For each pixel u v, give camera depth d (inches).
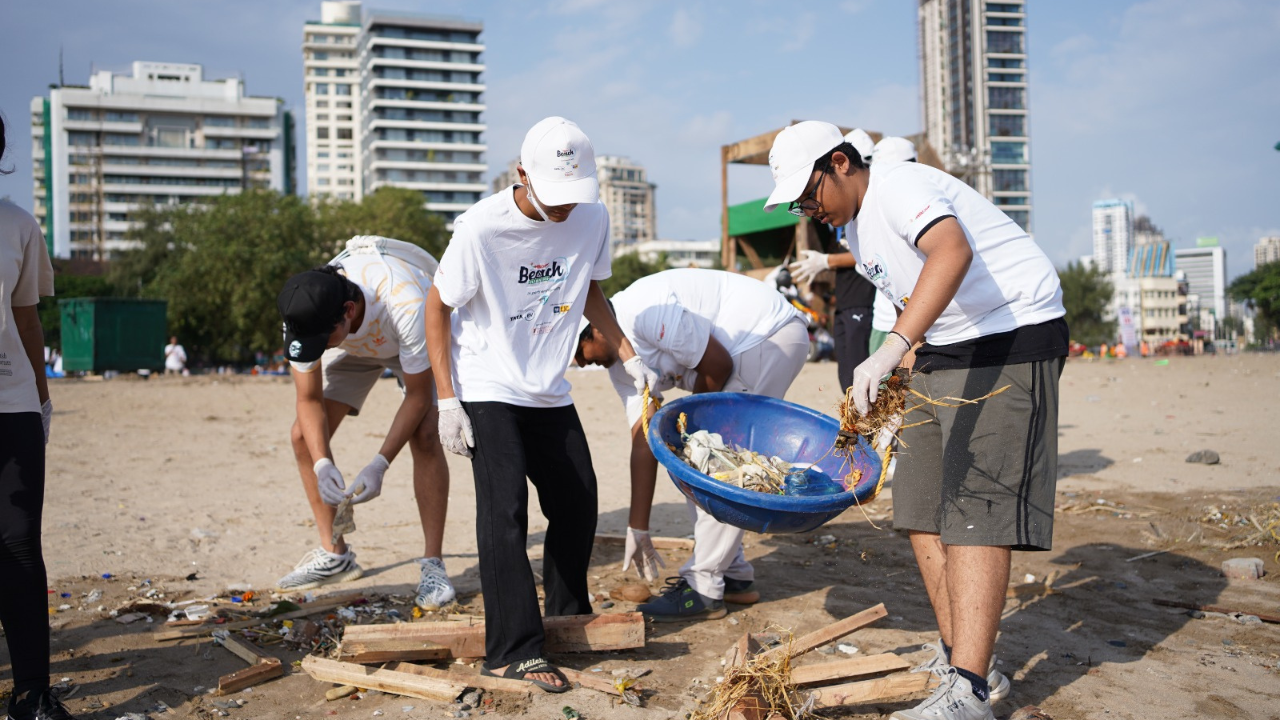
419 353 148.5
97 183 5285.4
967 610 107.4
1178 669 128.0
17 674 109.1
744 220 817.5
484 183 5949.8
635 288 158.1
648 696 119.0
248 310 1868.8
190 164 5669.3
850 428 113.7
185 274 1893.5
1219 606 154.9
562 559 137.2
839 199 117.0
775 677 109.9
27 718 108.3
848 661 119.3
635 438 153.9
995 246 111.6
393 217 2277.3
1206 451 288.8
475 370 128.2
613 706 115.4
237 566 186.7
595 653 134.7
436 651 129.7
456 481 286.0
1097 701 117.3
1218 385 602.5
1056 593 163.6
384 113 5807.1
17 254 111.9
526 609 122.9
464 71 6038.4
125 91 5748.0
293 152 6373.0
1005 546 108.6
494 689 119.3
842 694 111.7
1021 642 139.2
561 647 132.0
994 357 110.7
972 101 6156.5
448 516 233.8
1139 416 422.0
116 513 234.1
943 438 114.0
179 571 181.9
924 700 108.5
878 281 119.1
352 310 148.6
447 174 5876.0
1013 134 6195.9
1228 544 191.5
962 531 109.2
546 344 131.2
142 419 485.1
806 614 154.6
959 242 103.0
